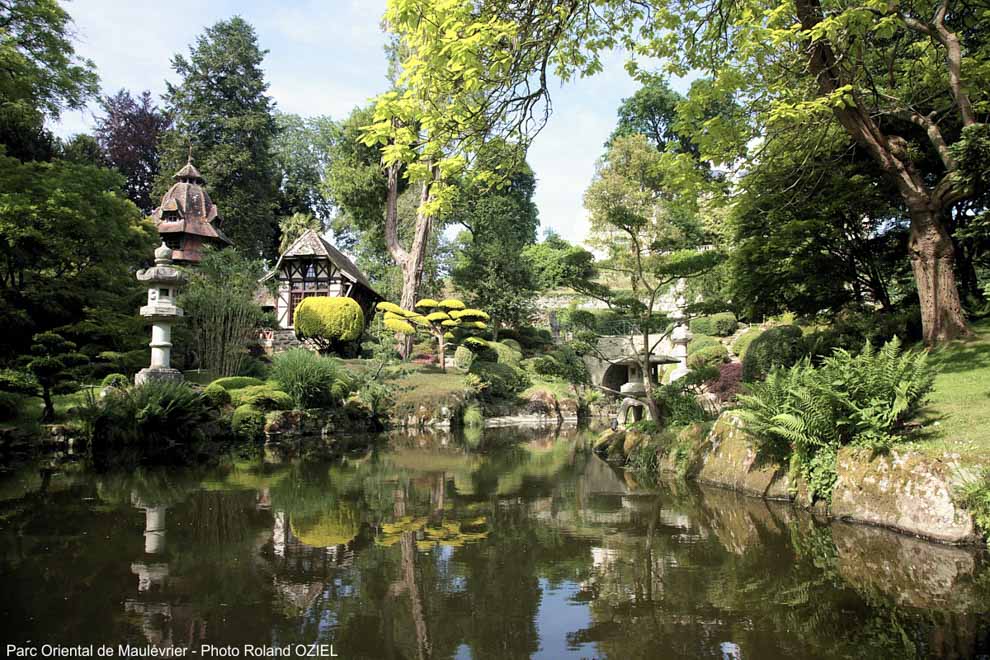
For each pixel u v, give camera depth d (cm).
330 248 3142
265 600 428
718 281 1767
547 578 477
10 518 677
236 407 1605
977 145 837
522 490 882
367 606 416
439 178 669
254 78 3709
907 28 1021
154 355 1555
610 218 1141
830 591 437
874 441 655
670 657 335
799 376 811
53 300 1620
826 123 1034
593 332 1243
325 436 1769
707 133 967
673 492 857
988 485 536
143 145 3700
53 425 1200
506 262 3409
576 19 690
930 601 415
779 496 766
